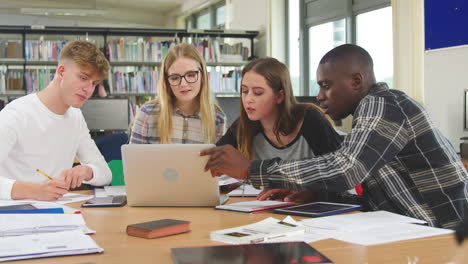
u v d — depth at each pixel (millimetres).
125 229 1354
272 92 1967
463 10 4723
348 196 1802
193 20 11797
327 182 1446
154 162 1717
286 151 2064
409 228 1277
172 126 2551
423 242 1144
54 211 1466
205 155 1689
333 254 1047
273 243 1084
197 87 2473
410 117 1505
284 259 956
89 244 1107
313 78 7828
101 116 5000
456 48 4809
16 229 1204
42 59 7160
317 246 1117
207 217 1535
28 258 1026
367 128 1466
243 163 1593
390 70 6184
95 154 2350
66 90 2113
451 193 1524
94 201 1832
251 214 1574
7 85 7023
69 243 1116
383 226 1307
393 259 1006
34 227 1225
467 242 579
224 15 10273
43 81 7105
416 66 5340
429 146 1513
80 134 2320
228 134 2199
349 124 4473
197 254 996
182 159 1704
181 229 1297
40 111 2143
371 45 6504
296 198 1796
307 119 2031
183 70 2424
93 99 4980
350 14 6816
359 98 1619
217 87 7809
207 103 2555
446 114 4941
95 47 2139
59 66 2125
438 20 4980
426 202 1548
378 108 1493
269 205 1687
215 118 2682
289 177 1499
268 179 1542
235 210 1634
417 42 5309
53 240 1146
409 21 5395
